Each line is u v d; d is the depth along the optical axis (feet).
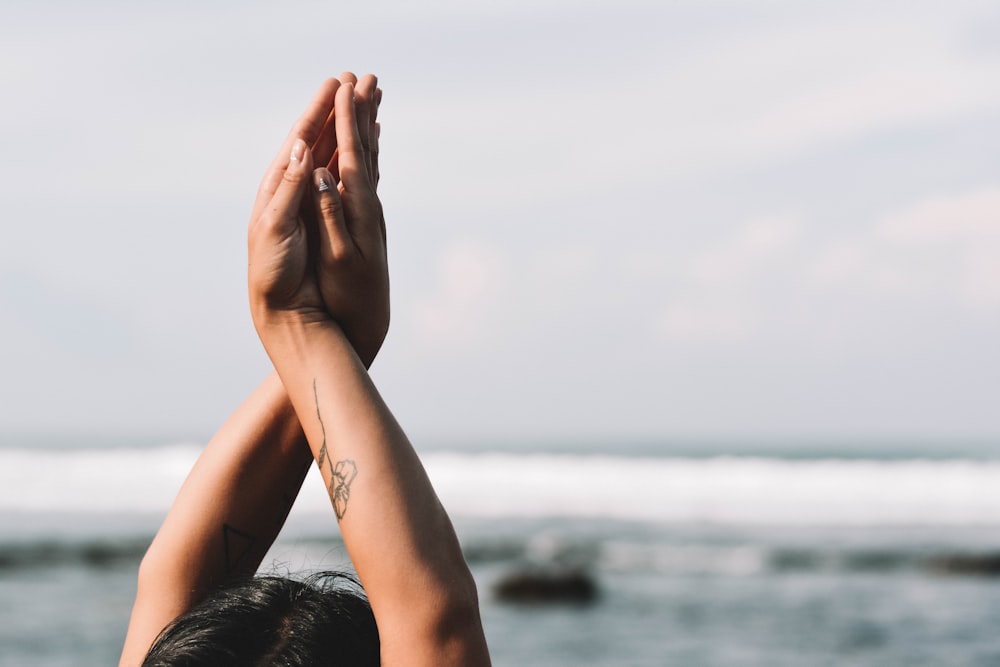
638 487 122.83
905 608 54.34
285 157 3.98
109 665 39.22
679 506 110.22
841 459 226.99
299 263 3.84
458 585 3.51
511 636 46.68
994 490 120.06
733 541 85.40
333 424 3.69
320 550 57.77
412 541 3.50
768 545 82.48
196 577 4.31
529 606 54.49
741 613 52.80
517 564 73.10
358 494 3.57
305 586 3.63
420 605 3.45
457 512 105.40
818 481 125.59
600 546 80.59
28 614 49.60
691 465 148.36
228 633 3.35
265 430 4.43
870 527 96.94
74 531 85.15
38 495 108.47
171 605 4.25
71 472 122.31
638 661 41.50
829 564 71.72
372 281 3.93
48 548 72.59
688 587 62.13
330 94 4.09
